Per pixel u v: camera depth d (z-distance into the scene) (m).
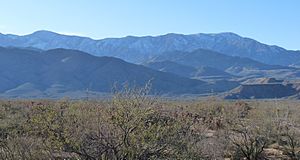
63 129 11.70
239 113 27.61
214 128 23.72
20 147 12.38
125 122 11.58
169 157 12.31
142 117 11.70
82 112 12.08
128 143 11.59
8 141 12.88
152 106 11.90
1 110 25.62
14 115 21.92
